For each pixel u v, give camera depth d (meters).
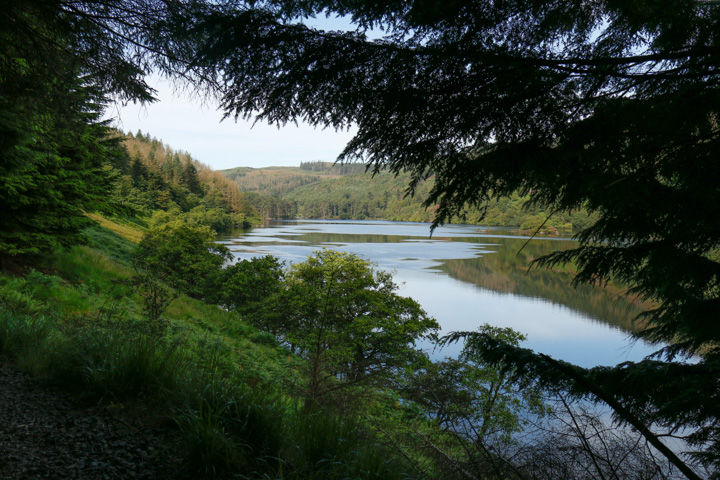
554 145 1.65
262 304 18.45
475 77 1.74
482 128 1.76
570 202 1.71
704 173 1.53
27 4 3.07
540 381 2.39
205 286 24.75
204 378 3.78
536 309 37.03
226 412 3.21
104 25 3.09
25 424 3.04
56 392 3.65
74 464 2.60
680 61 1.68
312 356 11.31
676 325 2.11
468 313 34.78
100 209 12.42
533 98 1.73
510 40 1.81
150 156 131.88
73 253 15.07
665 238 1.80
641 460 2.19
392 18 1.85
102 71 3.68
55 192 10.99
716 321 1.81
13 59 3.73
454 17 1.73
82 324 5.75
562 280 51.25
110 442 2.93
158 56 3.05
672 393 2.05
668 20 1.74
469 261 65.06
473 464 2.71
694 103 1.51
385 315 16.25
